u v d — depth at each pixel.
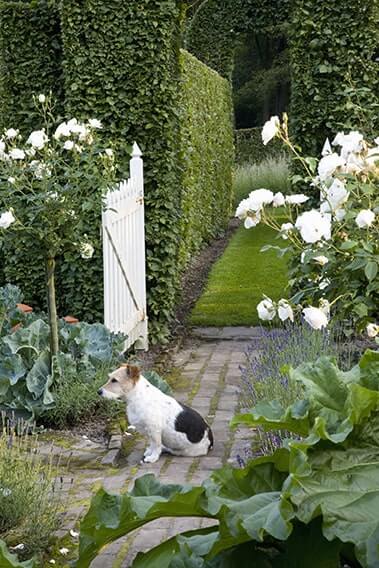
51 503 4.33
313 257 4.43
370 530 1.55
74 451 5.74
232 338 9.34
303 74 8.97
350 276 4.54
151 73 8.56
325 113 8.93
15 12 8.80
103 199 6.54
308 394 1.94
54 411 6.20
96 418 6.39
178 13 8.80
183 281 12.88
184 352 8.77
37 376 6.36
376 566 1.50
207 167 16.28
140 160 8.55
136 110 8.61
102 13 8.48
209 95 16.59
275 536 1.55
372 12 8.75
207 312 10.55
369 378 1.97
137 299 8.48
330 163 4.38
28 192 7.07
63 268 8.36
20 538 4.07
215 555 1.72
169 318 9.09
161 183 8.78
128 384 5.50
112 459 5.51
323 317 3.88
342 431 1.75
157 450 5.54
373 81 8.85
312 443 1.69
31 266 8.73
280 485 1.82
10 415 6.21
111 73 8.58
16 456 4.96
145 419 5.47
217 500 1.71
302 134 9.05
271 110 36.88
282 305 4.48
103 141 8.62
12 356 6.37
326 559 1.64
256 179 22.53
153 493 1.91
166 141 8.70
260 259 14.55
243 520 1.61
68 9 8.52
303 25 8.84
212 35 20.17
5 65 8.90
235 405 6.80
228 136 20.19
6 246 6.52
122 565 3.93
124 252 8.04
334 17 8.79
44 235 6.23
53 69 8.86
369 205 4.40
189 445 5.57
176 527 4.35
